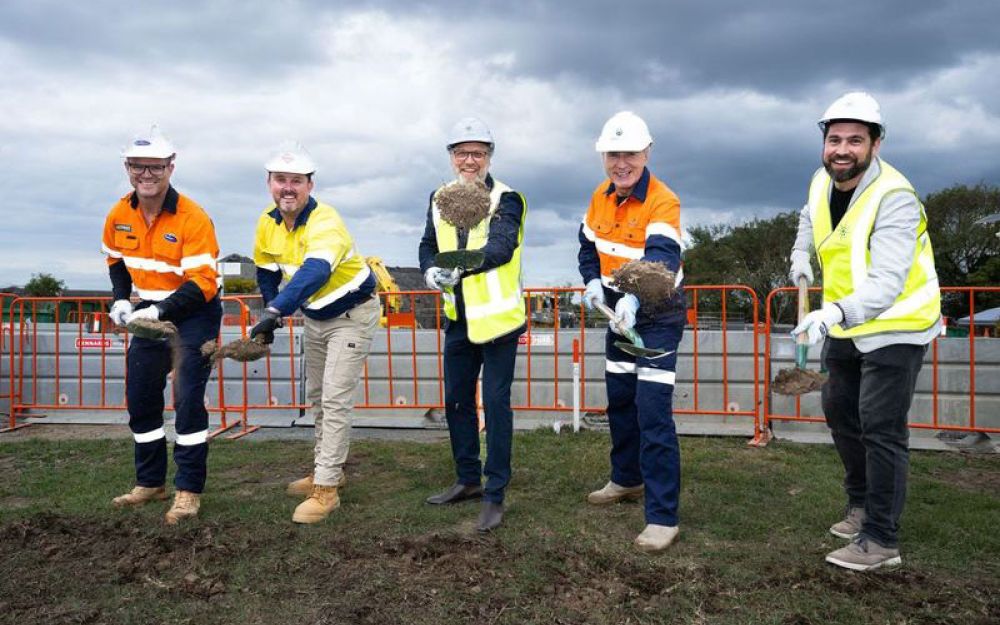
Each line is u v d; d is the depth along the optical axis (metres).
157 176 4.33
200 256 4.46
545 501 4.79
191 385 4.43
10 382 8.21
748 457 6.11
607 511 4.56
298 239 4.55
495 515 4.20
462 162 4.27
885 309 3.39
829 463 5.88
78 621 3.09
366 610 3.12
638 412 4.01
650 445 3.95
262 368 8.23
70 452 6.67
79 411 8.59
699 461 5.93
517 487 5.14
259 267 4.86
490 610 3.13
